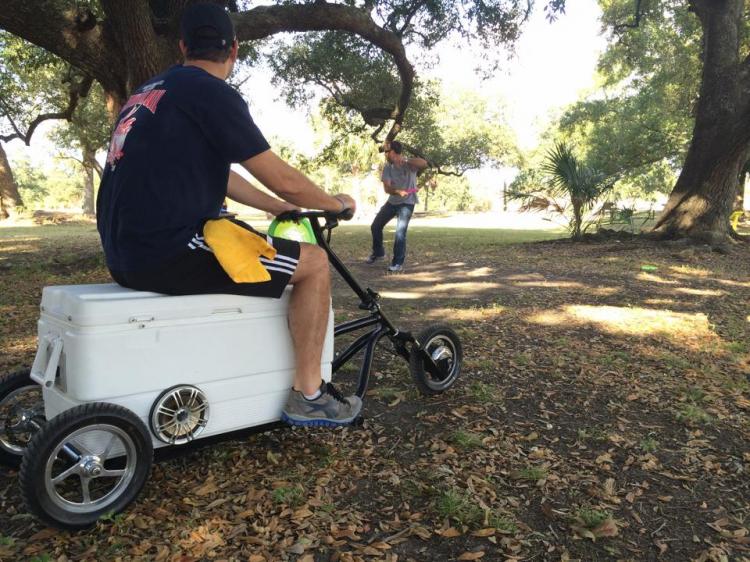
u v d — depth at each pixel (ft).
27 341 16.33
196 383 7.92
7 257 39.34
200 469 9.09
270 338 8.52
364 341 10.90
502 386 13.19
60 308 7.48
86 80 45.06
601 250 39.81
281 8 32.76
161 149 7.23
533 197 46.85
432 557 7.18
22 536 7.37
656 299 23.49
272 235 9.02
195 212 7.42
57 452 6.89
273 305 8.48
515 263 33.81
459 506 8.05
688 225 42.63
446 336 12.46
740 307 22.30
